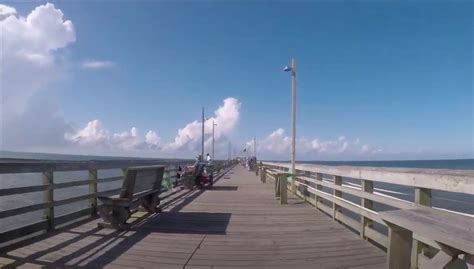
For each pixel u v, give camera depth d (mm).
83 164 7523
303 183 12836
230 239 6695
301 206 10867
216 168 32906
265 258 5562
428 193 4660
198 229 7496
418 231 2990
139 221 7965
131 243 6250
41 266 4871
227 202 11672
